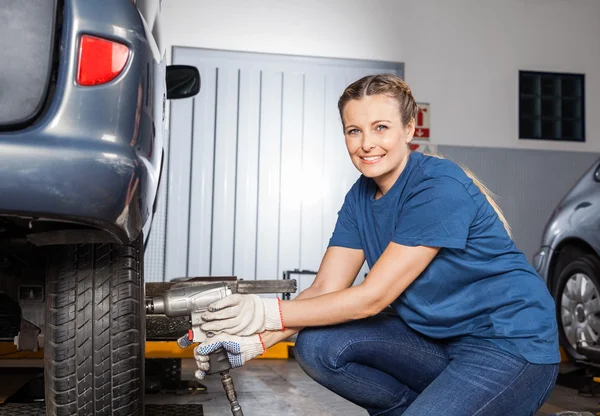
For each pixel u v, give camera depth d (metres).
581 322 3.94
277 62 6.00
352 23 6.15
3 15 1.30
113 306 1.62
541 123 6.46
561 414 1.83
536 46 6.49
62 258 1.60
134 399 1.64
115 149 1.33
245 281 2.17
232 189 5.85
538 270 4.31
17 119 1.28
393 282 1.57
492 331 1.61
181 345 1.58
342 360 1.69
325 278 1.83
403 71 6.24
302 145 5.99
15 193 1.26
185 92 2.62
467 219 1.57
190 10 5.88
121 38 1.36
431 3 6.32
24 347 1.77
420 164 1.64
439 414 1.51
